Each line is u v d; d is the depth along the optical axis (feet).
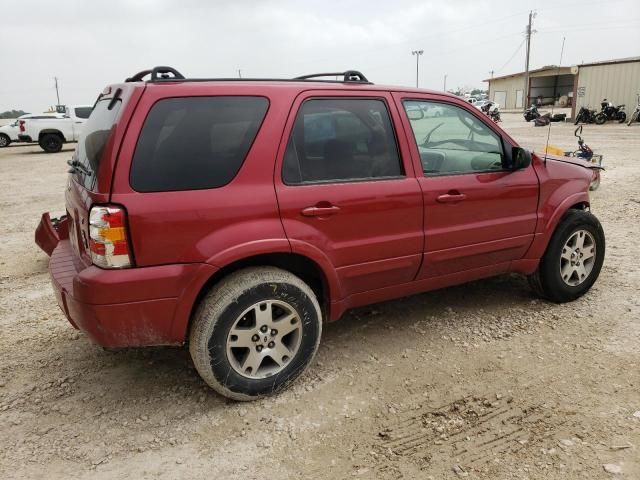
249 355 9.75
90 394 10.37
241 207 9.16
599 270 14.57
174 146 8.80
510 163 12.67
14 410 9.86
